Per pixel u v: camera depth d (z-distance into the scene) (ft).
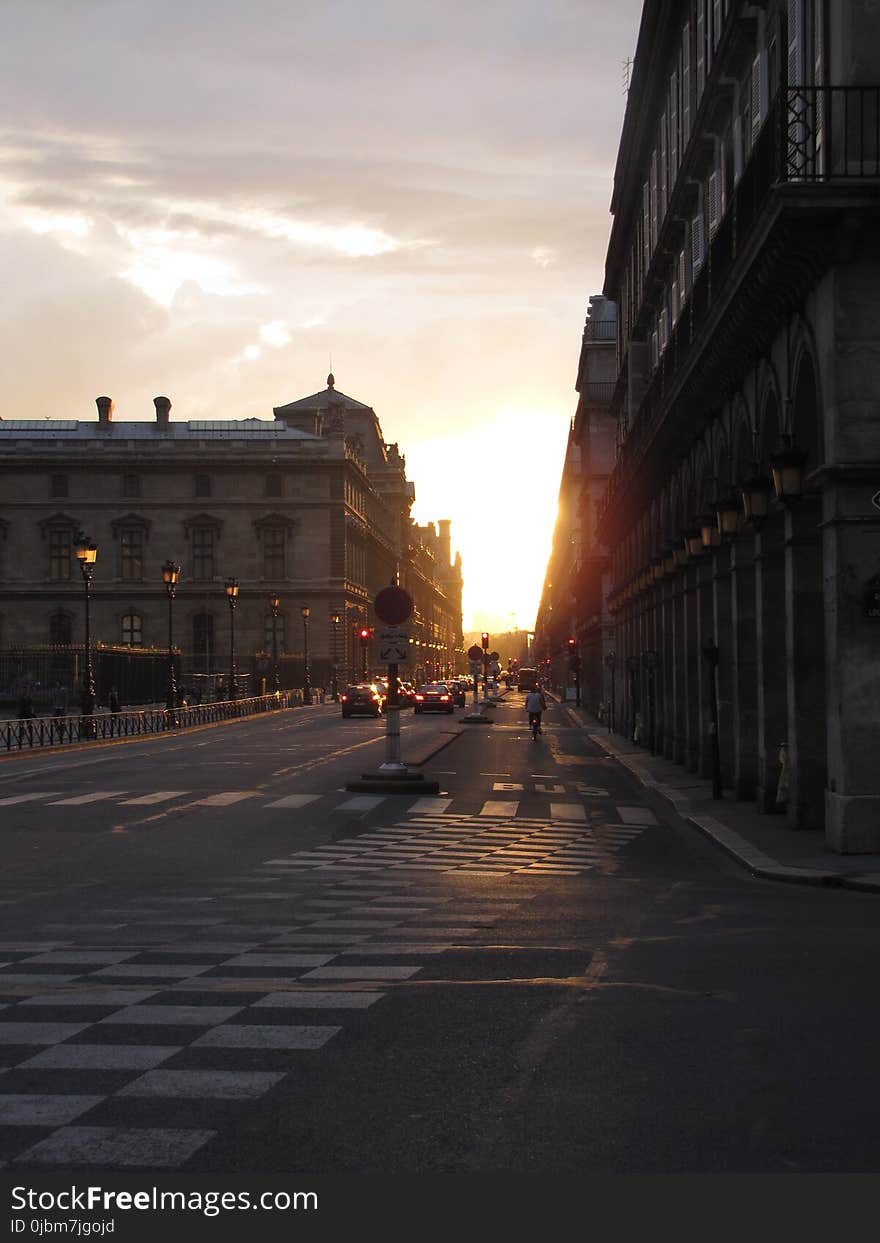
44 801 84.02
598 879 51.65
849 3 56.29
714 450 91.45
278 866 55.31
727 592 90.17
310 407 496.23
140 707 249.96
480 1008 27.81
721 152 89.30
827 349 57.47
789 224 55.36
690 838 67.62
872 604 56.18
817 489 60.18
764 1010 27.58
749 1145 19.12
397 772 92.27
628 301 163.22
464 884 49.85
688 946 35.45
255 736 175.01
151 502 375.25
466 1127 19.86
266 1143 19.22
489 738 172.35
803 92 57.00
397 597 94.02
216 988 30.19
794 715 64.85
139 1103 21.21
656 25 110.42
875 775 56.18
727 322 72.43
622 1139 19.35
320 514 377.50
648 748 140.67
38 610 371.76
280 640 375.66
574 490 316.81
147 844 62.75
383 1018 26.99
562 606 400.67
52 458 372.38
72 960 34.06
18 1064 23.67
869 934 37.50
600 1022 26.50
